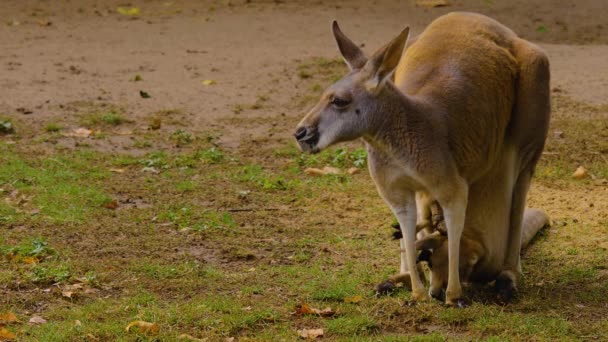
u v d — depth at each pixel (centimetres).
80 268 1589
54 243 1706
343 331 1354
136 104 2638
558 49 3139
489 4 3731
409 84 1457
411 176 1386
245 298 1476
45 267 1582
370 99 1362
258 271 1600
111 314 1410
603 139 2330
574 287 1541
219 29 3409
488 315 1404
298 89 2759
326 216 1892
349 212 1914
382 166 1405
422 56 1494
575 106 2559
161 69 2944
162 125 2488
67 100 2650
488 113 1447
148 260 1638
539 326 1365
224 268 1623
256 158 2259
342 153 2239
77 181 2059
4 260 1611
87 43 3238
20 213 1841
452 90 1424
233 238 1759
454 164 1400
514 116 1511
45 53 3103
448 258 1435
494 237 1498
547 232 1798
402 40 1351
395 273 1581
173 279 1559
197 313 1398
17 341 1312
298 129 1360
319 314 1409
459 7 3703
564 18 3572
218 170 2167
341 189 2044
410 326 1384
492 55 1483
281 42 3222
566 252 1698
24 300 1466
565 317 1413
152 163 2184
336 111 1361
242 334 1353
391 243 1741
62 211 1856
